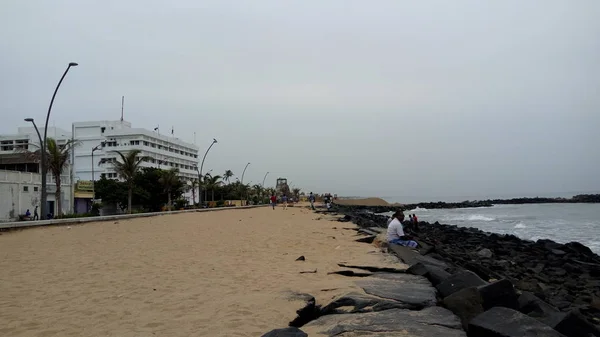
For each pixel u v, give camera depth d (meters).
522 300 6.50
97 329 5.47
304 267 9.94
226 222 29.31
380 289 7.03
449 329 5.01
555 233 37.03
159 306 6.52
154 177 64.31
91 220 30.91
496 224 49.97
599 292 11.81
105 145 95.56
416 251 13.66
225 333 5.02
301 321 5.83
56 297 7.40
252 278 8.59
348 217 35.03
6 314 6.33
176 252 13.23
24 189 42.12
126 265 10.73
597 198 140.00
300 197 131.75
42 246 15.50
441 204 121.44
